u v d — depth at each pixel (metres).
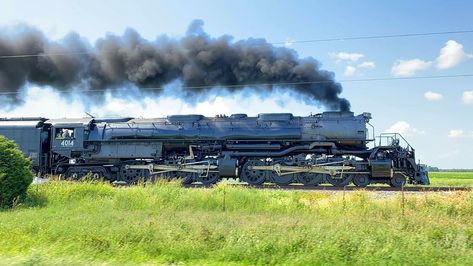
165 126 24.78
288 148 23.53
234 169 23.11
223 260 8.19
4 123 25.27
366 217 11.43
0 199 15.42
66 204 15.79
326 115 23.52
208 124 24.52
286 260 7.98
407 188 20.92
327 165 22.36
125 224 10.51
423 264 7.54
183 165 23.80
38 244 9.14
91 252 8.40
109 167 25.05
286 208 13.86
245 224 10.56
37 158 24.59
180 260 8.20
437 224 10.21
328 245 8.22
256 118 24.39
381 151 22.42
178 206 14.74
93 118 26.06
